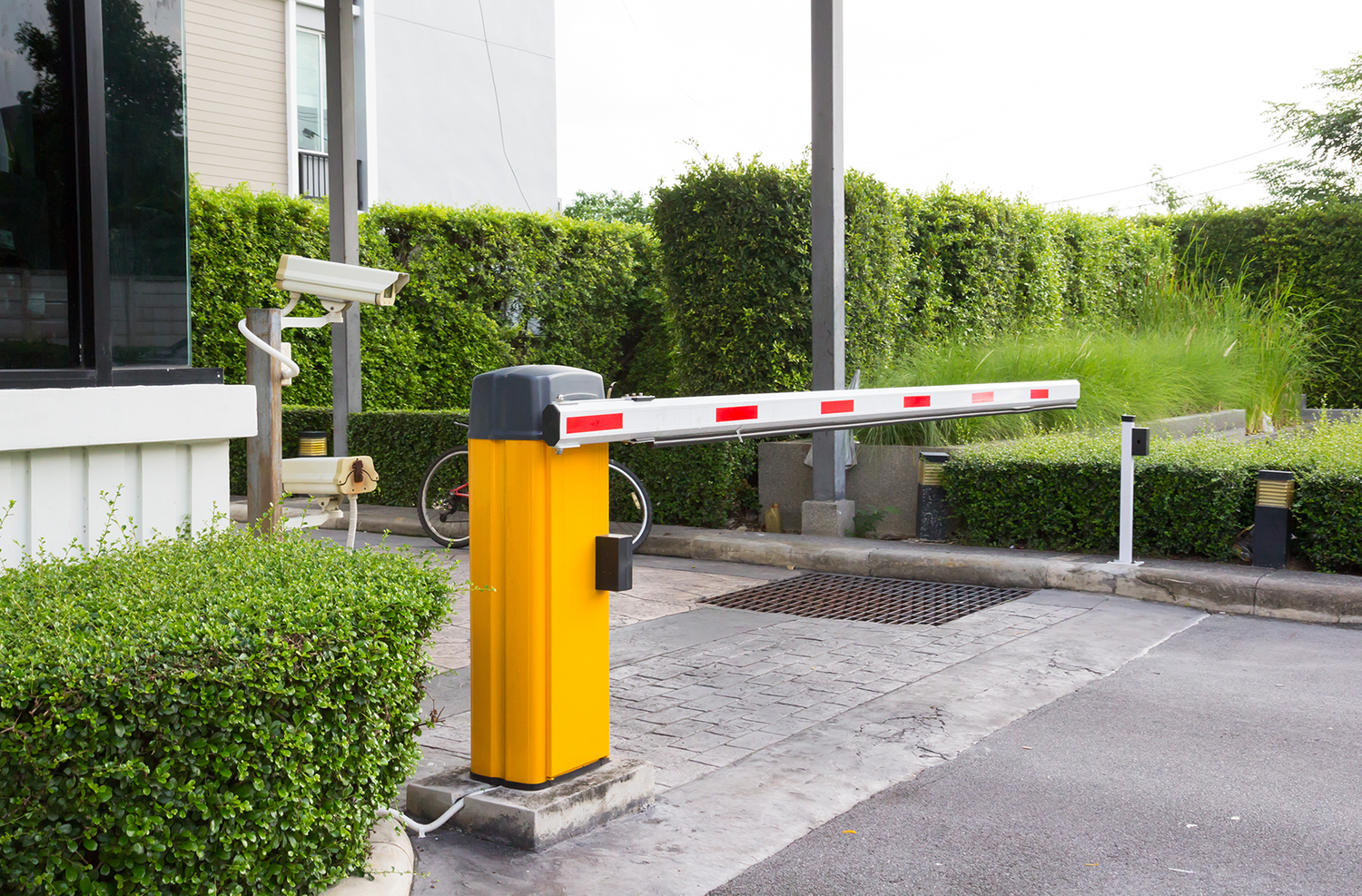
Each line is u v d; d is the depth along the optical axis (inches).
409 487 403.9
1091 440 320.2
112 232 153.5
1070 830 131.5
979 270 467.2
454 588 118.4
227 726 90.4
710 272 369.4
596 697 136.6
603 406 125.9
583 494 131.8
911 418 172.7
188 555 121.3
